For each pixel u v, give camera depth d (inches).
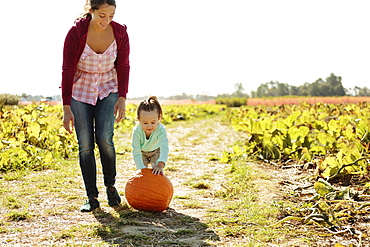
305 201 163.9
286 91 4677.7
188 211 150.9
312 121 350.3
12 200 158.4
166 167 243.9
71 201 161.9
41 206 153.9
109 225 130.4
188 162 270.2
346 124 340.5
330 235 124.2
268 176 212.7
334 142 258.8
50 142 298.5
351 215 145.2
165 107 936.9
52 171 225.9
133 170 239.8
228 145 356.8
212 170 240.2
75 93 150.1
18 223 132.5
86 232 123.3
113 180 157.2
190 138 423.8
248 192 177.0
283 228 130.3
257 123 287.1
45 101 700.7
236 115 658.2
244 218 138.9
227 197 170.9
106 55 148.4
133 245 113.7
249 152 281.9
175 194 179.5
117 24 151.6
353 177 205.9
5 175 207.6
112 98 153.1
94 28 146.3
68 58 145.2
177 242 115.8
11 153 241.9
